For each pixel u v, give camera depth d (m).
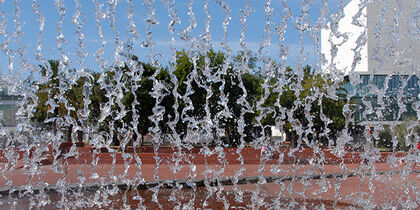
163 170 8.12
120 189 4.95
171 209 3.79
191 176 6.62
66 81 4.67
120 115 4.72
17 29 4.22
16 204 3.91
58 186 4.90
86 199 4.25
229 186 5.26
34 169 4.88
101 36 4.32
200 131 5.11
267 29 4.51
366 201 4.14
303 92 7.12
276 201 4.20
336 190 4.55
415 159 4.91
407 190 4.84
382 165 8.43
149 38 4.26
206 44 4.42
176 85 4.43
